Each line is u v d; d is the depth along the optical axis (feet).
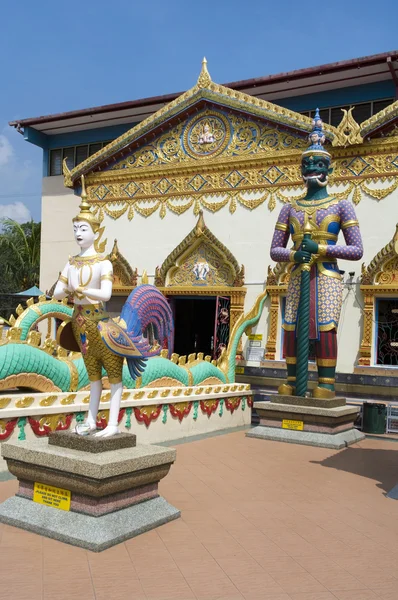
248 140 52.85
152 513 20.80
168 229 56.03
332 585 16.61
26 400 28.17
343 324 47.93
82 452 19.95
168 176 56.39
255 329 51.26
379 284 46.60
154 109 65.77
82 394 31.37
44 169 73.72
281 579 16.89
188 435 39.65
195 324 73.31
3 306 91.50
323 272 40.86
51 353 32.27
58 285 21.98
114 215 58.75
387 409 44.45
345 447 38.24
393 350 46.88
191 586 16.17
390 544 20.11
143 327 23.17
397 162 47.06
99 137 71.61
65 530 18.83
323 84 59.00
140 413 35.17
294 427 39.75
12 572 16.49
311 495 26.08
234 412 45.06
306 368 40.37
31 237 109.09
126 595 15.48
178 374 40.60
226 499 24.91
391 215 47.09
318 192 41.96
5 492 23.89
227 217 53.36
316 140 41.50
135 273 57.06
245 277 52.13
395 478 29.76
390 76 56.65
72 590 15.62
